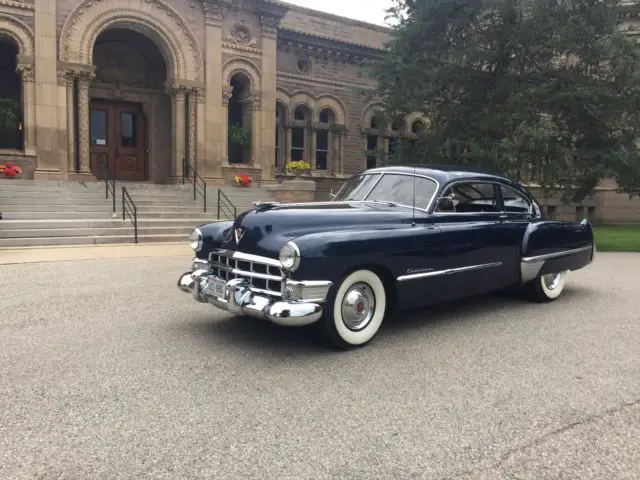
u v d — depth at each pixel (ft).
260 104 71.97
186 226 50.72
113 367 14.52
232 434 10.73
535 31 49.52
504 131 49.85
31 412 11.61
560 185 51.75
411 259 17.56
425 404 12.34
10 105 57.21
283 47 80.23
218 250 17.78
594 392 13.25
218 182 67.77
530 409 12.17
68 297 23.36
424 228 18.30
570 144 50.72
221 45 67.87
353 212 17.76
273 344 16.84
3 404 12.01
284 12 72.54
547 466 9.73
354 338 16.34
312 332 18.29
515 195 22.75
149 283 26.84
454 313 21.54
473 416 11.75
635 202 106.01
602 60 49.78
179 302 22.61
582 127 51.62
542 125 45.98
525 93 48.80
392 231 17.19
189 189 61.36
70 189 53.78
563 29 48.21
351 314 16.26
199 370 14.37
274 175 73.51
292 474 9.31
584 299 24.72
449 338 17.87
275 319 14.88
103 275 28.99
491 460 9.91
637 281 30.04
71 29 57.93
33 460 9.61
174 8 63.98
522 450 10.29
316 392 12.95
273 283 15.81
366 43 87.81
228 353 15.87
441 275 18.52
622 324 20.06
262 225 16.60
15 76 62.54
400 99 56.03
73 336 17.43
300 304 14.99
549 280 23.94
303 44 81.46
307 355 15.80
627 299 24.80
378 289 16.93
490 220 20.95
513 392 13.16
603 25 49.78
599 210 107.86
